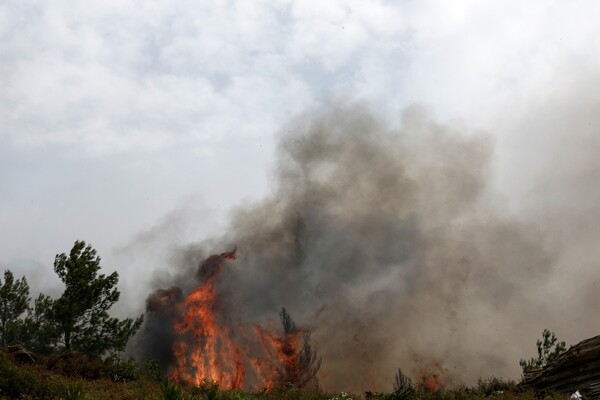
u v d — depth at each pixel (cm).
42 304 3412
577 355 1422
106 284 3097
